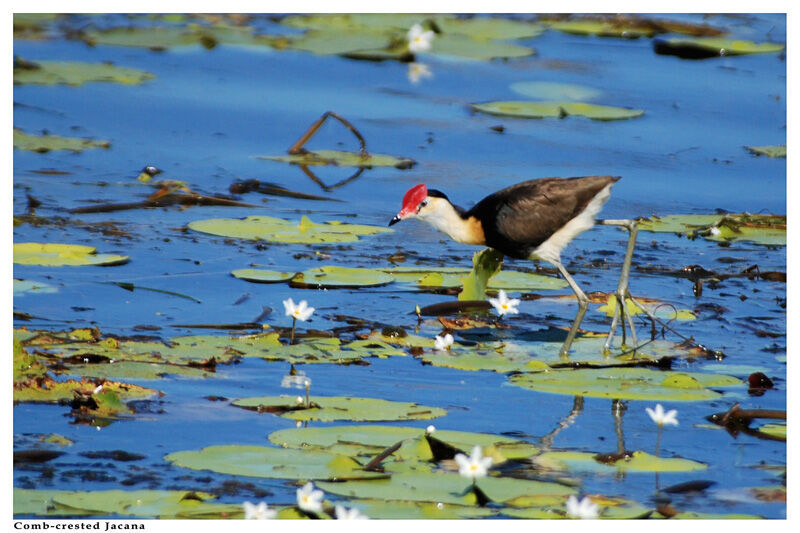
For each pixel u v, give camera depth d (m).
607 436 8.84
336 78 20.55
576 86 20.42
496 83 20.58
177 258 12.87
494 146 17.44
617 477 7.98
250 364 9.98
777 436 8.88
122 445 8.23
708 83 20.77
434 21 24.33
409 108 19.12
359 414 8.84
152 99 18.94
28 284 11.68
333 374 9.85
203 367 9.82
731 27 24.36
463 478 7.73
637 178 16.41
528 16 24.97
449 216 11.80
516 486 7.61
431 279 12.48
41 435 8.34
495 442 8.40
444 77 20.89
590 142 17.78
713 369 10.30
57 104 18.48
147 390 9.25
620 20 24.44
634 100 19.78
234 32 23.03
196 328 10.82
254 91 19.58
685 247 14.27
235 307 11.44
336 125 18.06
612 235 14.69
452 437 8.42
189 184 15.52
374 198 15.48
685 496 7.73
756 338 11.17
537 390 9.47
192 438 8.37
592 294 12.30
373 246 13.84
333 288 12.22
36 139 16.80
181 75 20.23
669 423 9.14
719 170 16.80
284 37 22.81
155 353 9.95
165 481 7.66
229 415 8.82
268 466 7.72
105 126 17.64
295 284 12.20
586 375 9.88
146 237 13.52
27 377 9.20
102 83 19.70
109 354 9.83
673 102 19.75
